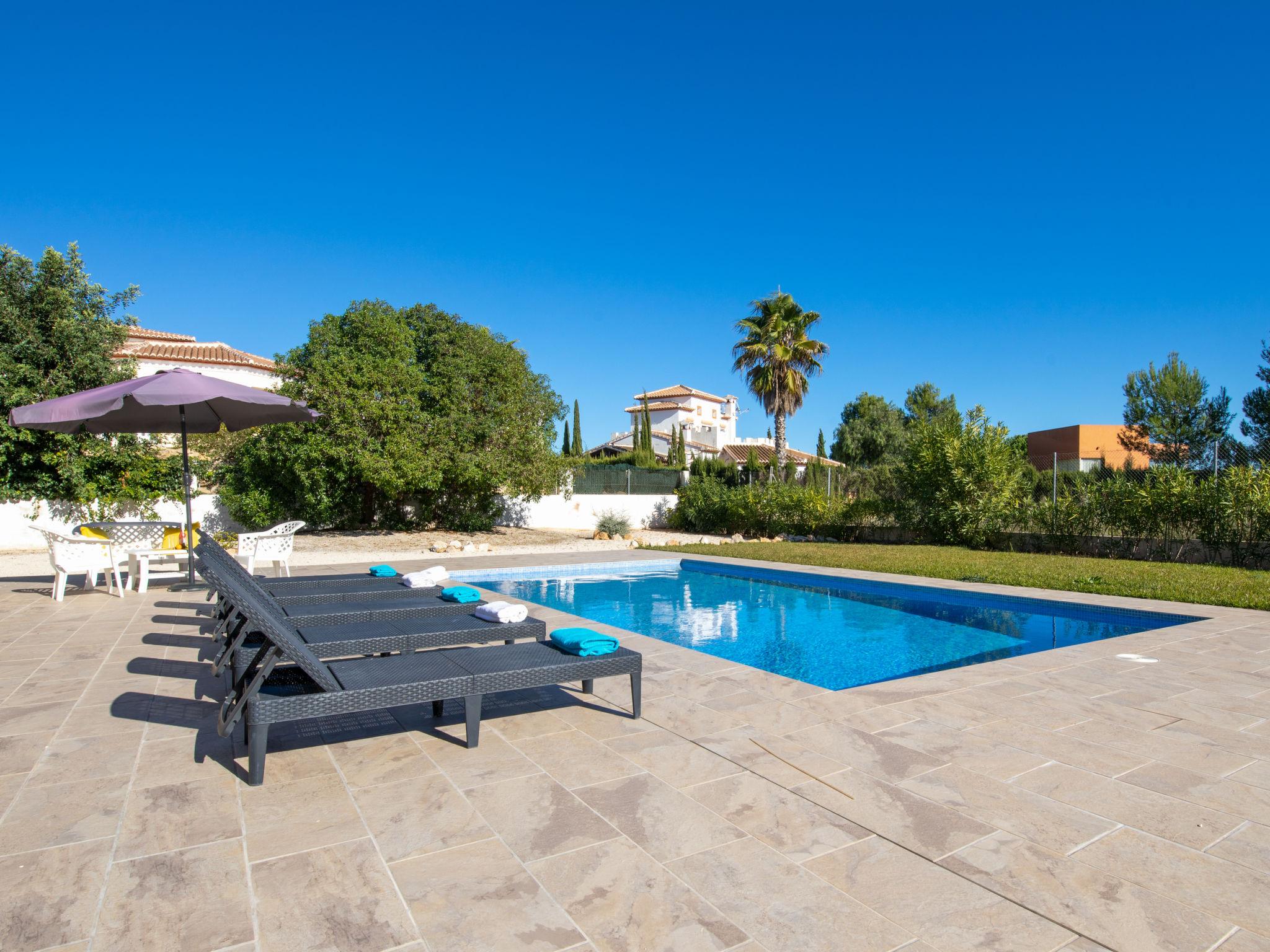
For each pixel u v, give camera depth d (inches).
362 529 736.3
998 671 199.0
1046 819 107.4
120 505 596.1
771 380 913.5
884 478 711.7
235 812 110.0
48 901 84.7
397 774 125.9
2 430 528.7
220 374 968.9
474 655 153.9
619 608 385.7
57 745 139.3
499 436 701.9
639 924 80.6
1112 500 525.3
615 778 123.6
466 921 81.1
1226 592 330.3
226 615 193.9
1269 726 151.4
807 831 103.4
